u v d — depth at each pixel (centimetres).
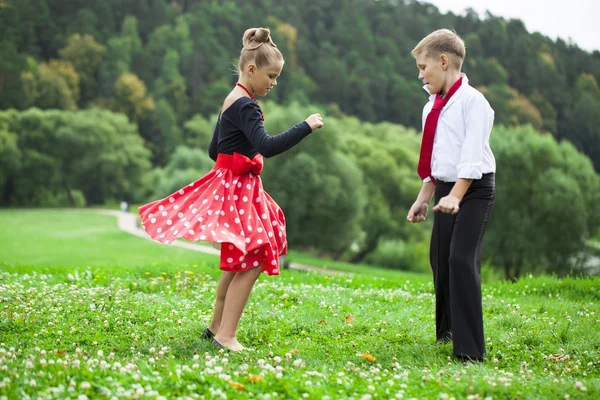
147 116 10906
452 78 455
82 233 5259
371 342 471
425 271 5206
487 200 437
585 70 10219
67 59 11581
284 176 4125
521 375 382
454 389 324
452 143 447
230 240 399
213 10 13438
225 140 438
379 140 7325
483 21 11394
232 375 342
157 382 319
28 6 12125
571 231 3634
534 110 8556
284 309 605
